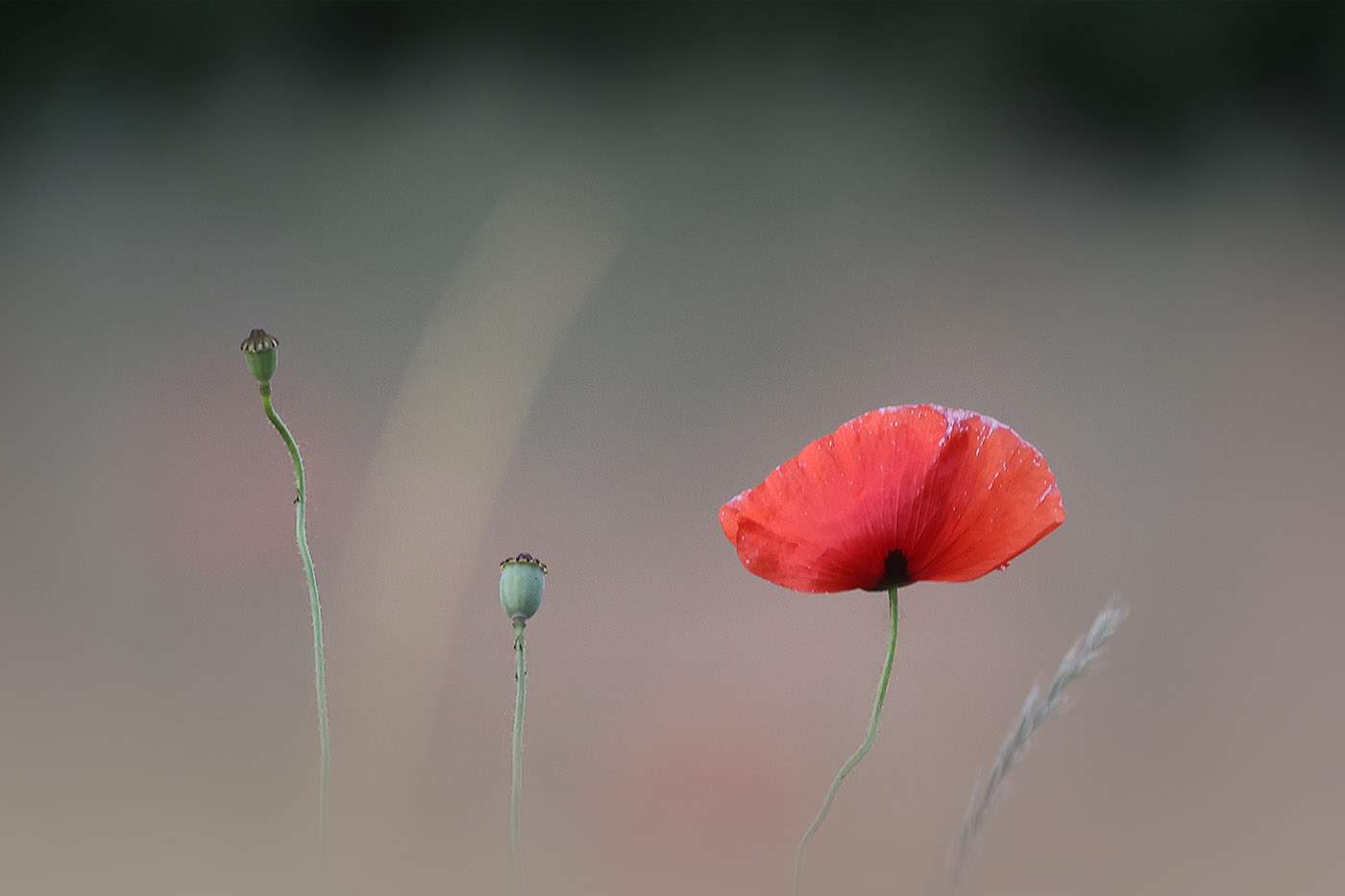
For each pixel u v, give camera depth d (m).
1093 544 8.44
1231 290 14.57
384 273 13.45
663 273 13.01
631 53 17.62
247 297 12.91
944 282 14.16
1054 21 18.56
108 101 17.34
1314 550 8.48
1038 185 17.42
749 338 12.04
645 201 14.23
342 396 9.56
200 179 15.84
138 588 6.93
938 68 18.28
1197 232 16.48
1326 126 18.58
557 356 10.52
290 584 6.61
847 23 18.36
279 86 17.45
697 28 17.88
